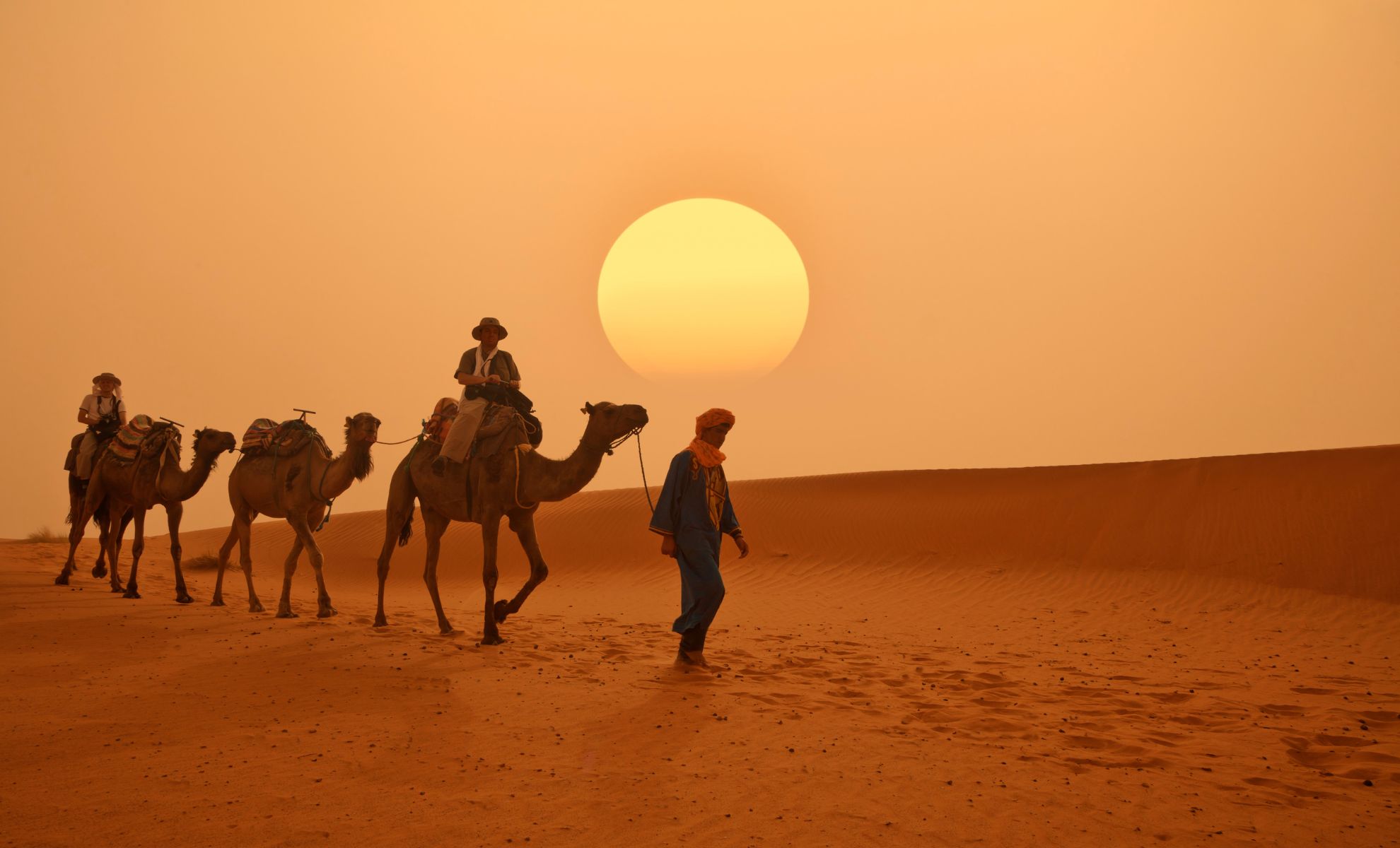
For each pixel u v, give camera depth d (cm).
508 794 563
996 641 1291
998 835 514
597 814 533
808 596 1880
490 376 1130
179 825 500
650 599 1919
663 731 718
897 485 2977
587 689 859
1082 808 558
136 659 920
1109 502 2430
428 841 488
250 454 1363
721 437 1005
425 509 1190
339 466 1290
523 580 2302
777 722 752
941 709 817
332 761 619
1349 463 2341
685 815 534
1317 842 508
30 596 1305
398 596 2003
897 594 1898
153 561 2189
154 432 1410
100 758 612
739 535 1027
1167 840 511
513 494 1087
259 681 845
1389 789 604
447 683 865
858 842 499
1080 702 858
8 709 722
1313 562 1911
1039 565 2159
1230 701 869
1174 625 1465
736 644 1227
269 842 480
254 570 2356
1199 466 2558
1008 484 2800
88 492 1451
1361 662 1114
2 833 482
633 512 2853
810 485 3069
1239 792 593
